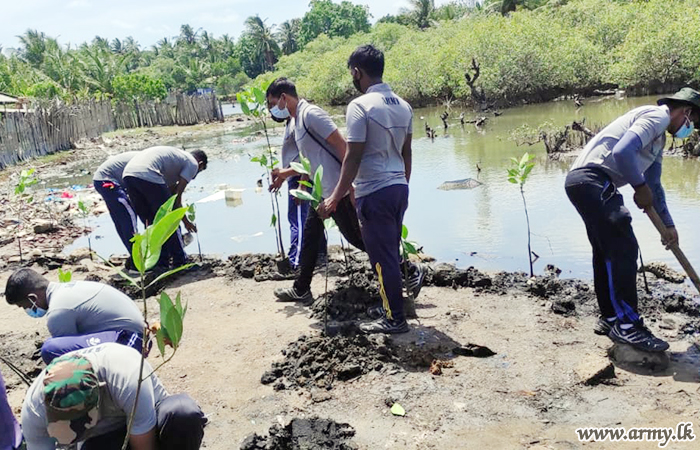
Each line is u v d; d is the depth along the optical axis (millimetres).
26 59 56688
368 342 4539
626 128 4191
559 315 5035
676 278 5750
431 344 4562
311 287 6113
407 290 5133
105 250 8758
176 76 86125
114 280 6773
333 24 86750
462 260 7023
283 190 12016
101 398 2594
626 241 4164
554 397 3836
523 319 5004
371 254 4672
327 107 40188
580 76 29250
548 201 9336
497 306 5324
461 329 4855
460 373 4199
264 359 4602
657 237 7176
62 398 2369
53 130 22234
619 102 25484
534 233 7793
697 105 4145
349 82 39562
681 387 3848
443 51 31953
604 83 29516
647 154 4191
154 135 28281
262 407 3953
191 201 11750
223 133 27938
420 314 5199
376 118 4445
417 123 23656
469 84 28000
